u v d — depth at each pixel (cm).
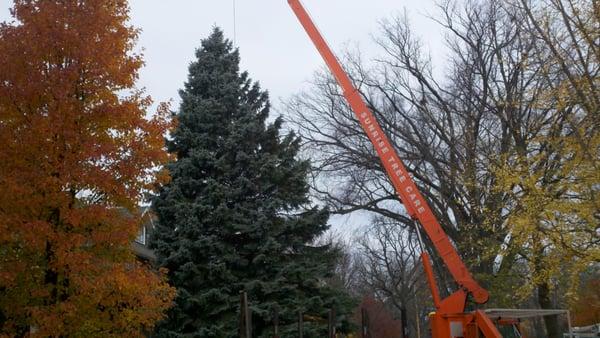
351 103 1641
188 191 2150
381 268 6969
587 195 1316
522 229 1405
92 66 1341
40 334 1210
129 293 1315
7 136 1277
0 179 1245
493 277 2184
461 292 1428
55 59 1341
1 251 1295
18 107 1313
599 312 3120
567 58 1355
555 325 2445
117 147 1330
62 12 1339
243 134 2177
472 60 2914
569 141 1351
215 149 2231
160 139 1402
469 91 2798
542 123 1866
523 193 1494
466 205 2491
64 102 1280
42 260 1288
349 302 2256
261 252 2064
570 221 1327
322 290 2183
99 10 1373
